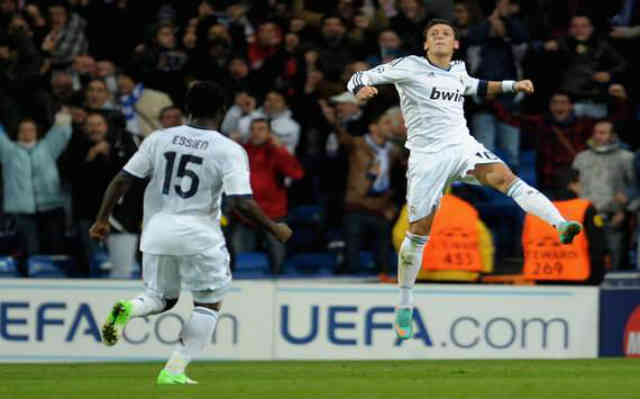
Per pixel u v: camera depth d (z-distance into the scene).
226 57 49.06
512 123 49.38
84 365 32.94
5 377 27.31
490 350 35.97
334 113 45.78
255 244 45.34
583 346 36.50
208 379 26.06
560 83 50.69
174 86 48.16
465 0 51.22
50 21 51.94
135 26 53.22
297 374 28.06
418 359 35.53
